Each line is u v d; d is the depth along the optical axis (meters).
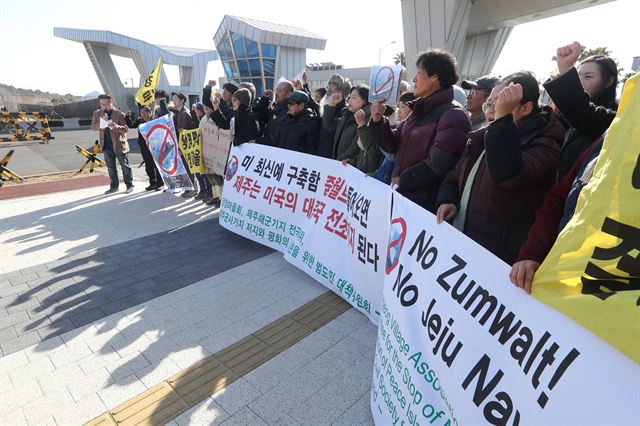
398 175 2.66
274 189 4.09
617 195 0.95
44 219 5.57
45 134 18.16
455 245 1.57
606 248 0.97
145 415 2.08
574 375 0.98
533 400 1.08
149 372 2.41
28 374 2.41
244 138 4.56
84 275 3.76
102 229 5.12
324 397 2.19
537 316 1.15
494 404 1.21
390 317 1.91
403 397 1.67
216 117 5.30
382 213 2.74
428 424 1.48
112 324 2.93
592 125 1.84
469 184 1.92
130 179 7.25
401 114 3.37
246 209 4.37
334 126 4.02
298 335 2.77
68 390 2.27
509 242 1.82
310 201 3.74
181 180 6.54
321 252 3.49
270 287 3.49
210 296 3.34
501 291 1.32
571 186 1.40
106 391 2.26
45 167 10.98
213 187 6.16
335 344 2.66
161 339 2.74
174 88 40.53
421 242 1.80
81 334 2.81
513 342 1.21
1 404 2.17
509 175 1.54
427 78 2.42
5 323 2.95
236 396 2.20
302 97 4.13
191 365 2.47
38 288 3.50
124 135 7.02
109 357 2.55
